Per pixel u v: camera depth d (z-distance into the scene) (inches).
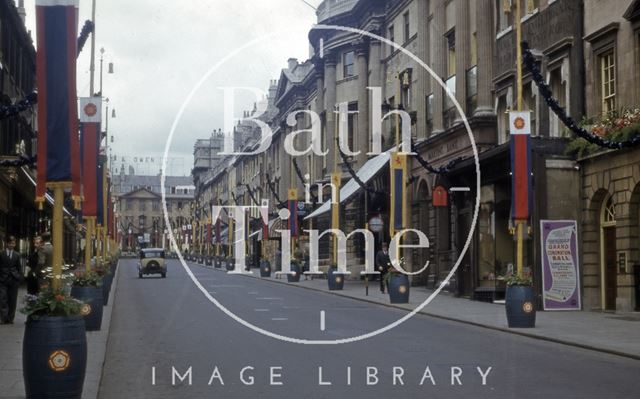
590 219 1031.6
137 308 1032.8
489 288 1181.7
